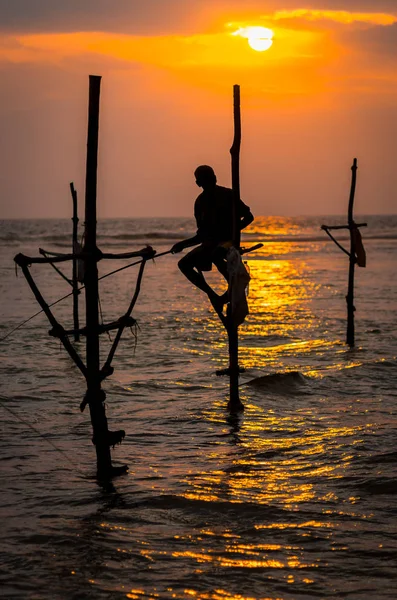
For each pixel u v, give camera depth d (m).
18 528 9.27
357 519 9.60
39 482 11.08
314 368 20.23
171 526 9.38
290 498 10.38
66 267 62.31
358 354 22.41
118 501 10.25
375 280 51.75
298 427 14.27
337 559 8.41
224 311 33.69
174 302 37.94
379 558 8.44
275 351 23.17
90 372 11.24
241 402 16.25
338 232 156.25
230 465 11.92
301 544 8.82
